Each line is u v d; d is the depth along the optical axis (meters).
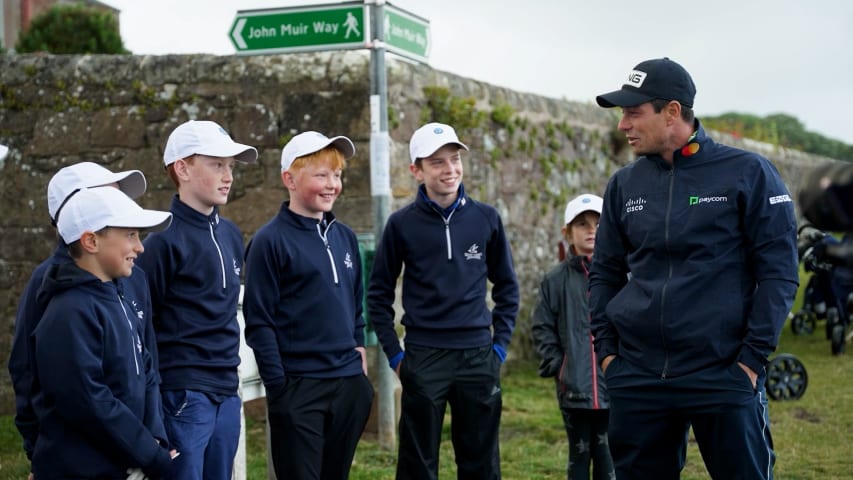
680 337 3.64
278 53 6.20
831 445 6.71
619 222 3.94
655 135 3.73
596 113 11.05
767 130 22.33
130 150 7.43
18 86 7.65
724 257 3.65
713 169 3.70
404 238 4.80
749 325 3.59
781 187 3.67
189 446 3.84
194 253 3.97
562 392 4.90
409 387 4.70
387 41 6.18
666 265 3.72
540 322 5.02
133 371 3.41
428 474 4.68
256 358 4.33
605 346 3.95
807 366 10.06
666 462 3.84
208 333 3.98
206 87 7.29
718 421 3.63
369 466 6.14
